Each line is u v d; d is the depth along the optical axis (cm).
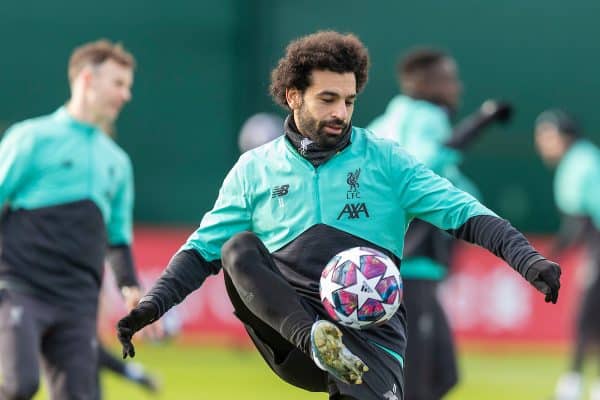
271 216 1820
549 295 1669
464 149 2981
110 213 2716
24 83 5700
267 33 5853
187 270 1836
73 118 2652
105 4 5778
